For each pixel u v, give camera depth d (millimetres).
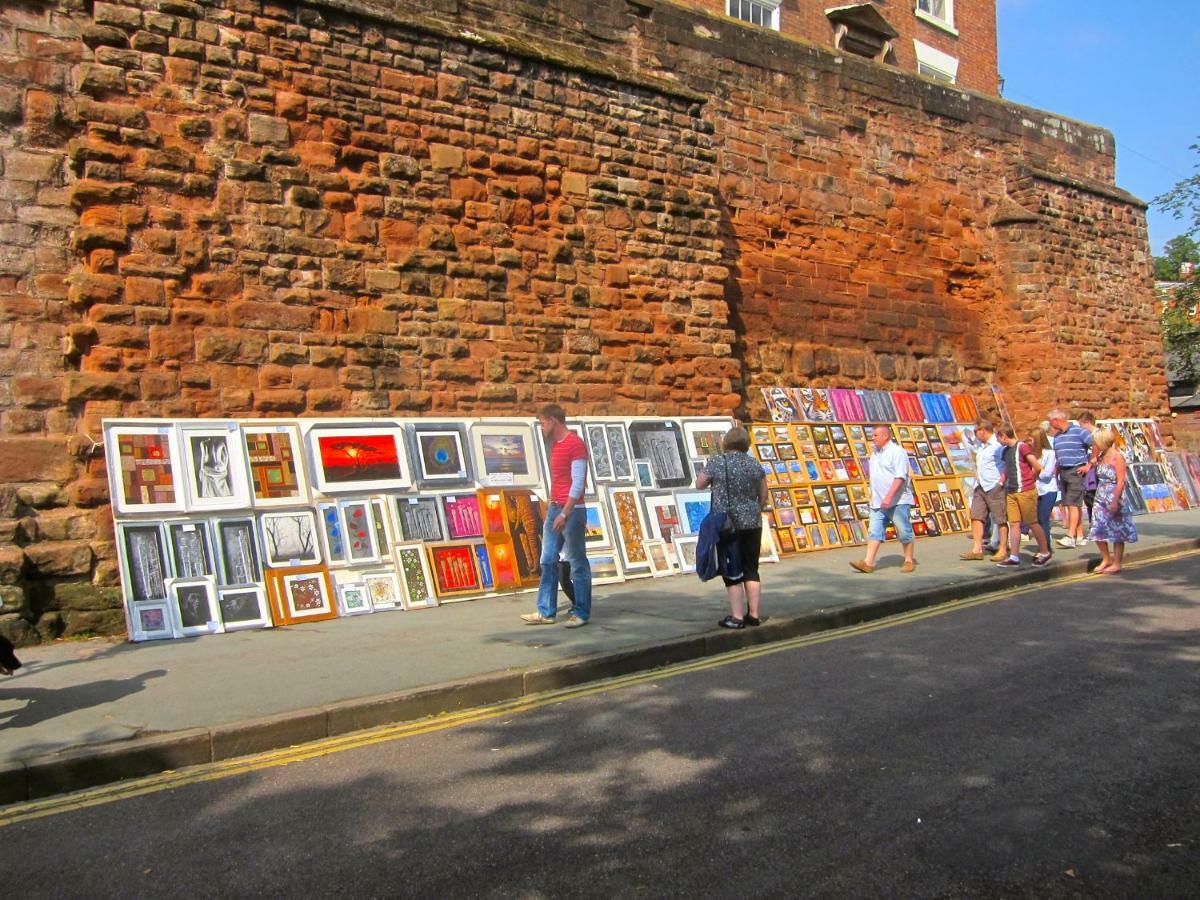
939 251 16641
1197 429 22578
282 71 9141
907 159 16297
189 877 3713
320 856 3875
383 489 9008
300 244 9102
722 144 13750
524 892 3547
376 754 5117
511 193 10555
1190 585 10148
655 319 11664
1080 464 13016
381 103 9711
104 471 7973
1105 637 7645
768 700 6027
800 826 4078
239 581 8031
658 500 10875
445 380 9914
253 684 6035
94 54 8266
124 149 8289
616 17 12703
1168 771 4660
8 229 7906
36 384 7883
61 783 4633
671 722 5590
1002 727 5363
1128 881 3590
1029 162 18312
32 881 3705
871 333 15383
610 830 4074
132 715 5383
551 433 8039
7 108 7957
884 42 21953
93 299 8039
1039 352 17172
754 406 13461
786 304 14242
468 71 10344
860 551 12844
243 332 8727
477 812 4297
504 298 10422
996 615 8766
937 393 16078
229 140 8805
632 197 11578
